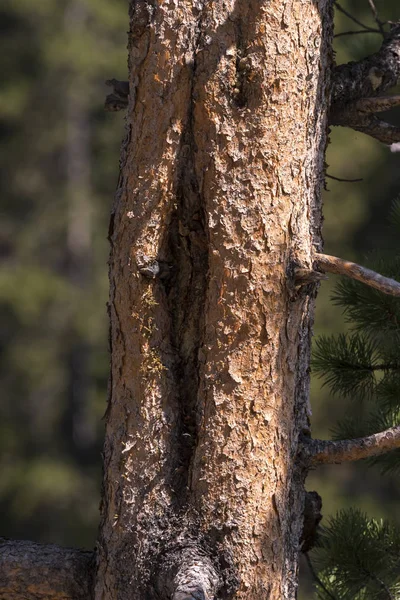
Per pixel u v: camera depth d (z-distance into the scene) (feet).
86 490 88.02
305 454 14.43
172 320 13.99
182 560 13.39
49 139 98.73
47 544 15.26
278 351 13.73
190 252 13.89
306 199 14.05
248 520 13.69
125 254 13.99
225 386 13.62
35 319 94.73
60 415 97.04
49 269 100.12
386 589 18.90
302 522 14.83
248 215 13.53
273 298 13.62
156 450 13.92
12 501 85.71
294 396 14.12
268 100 13.53
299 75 13.76
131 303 13.96
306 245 13.89
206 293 13.71
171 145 13.73
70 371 97.50
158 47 13.70
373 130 16.03
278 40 13.56
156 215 13.83
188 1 13.67
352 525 19.63
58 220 98.68
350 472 69.67
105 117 98.84
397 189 79.66
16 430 93.40
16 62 99.30
